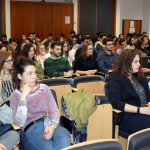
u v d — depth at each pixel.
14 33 8.98
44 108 2.48
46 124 2.41
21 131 2.44
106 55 5.66
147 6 11.39
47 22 9.52
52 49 5.05
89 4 10.06
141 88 2.88
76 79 3.69
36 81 2.53
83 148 1.40
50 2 9.45
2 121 2.44
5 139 2.37
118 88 2.77
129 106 2.69
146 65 5.20
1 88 2.96
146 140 1.54
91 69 5.36
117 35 10.63
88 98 2.81
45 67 4.97
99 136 2.91
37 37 8.78
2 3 8.65
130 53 2.81
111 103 2.77
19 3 8.95
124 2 11.14
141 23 11.55
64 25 9.78
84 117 2.77
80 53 5.38
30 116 2.43
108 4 10.38
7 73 3.10
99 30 10.34
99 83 3.81
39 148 2.27
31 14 9.21
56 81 3.51
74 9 9.84
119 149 1.48
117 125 2.79
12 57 3.16
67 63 5.13
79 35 8.67
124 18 11.23
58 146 2.27
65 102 2.83
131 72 2.83
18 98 2.45
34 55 4.75
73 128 2.85
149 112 2.66
